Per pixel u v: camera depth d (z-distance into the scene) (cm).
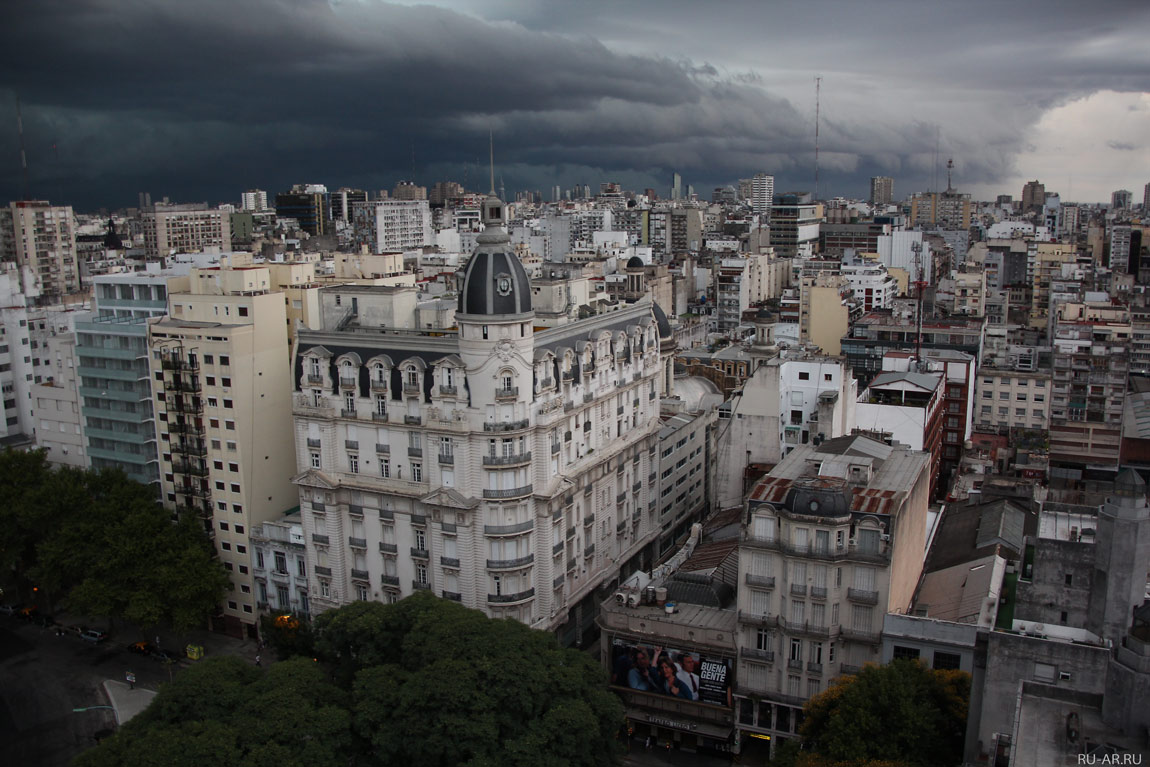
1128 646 8344
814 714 11156
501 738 11056
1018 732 8175
